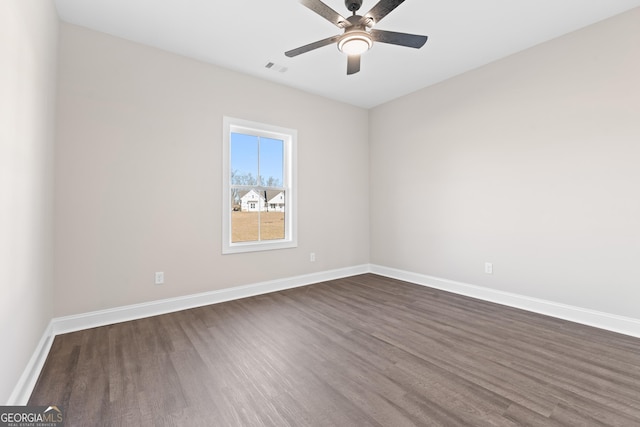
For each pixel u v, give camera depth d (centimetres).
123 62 278
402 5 236
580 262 270
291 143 398
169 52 304
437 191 390
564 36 277
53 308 244
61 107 249
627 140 244
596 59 259
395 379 182
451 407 156
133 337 242
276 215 395
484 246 340
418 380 181
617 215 250
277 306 320
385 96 434
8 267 139
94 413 151
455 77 366
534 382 178
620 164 248
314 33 274
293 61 327
